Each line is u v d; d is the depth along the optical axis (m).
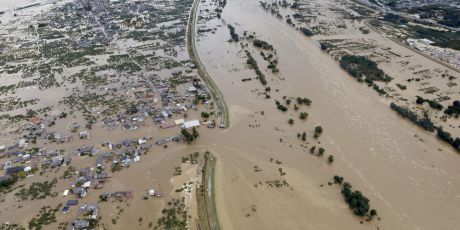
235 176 160.50
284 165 166.62
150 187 154.00
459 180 158.25
